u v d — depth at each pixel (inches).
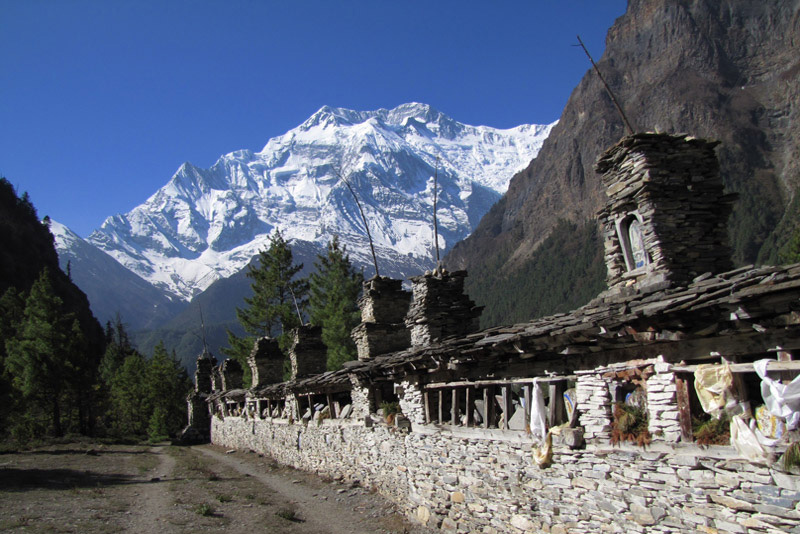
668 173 440.5
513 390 498.0
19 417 1644.9
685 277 423.2
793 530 277.0
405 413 644.1
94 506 697.6
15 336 2114.9
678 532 325.7
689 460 323.0
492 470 483.8
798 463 275.3
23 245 4170.8
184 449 1680.6
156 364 2479.1
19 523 589.0
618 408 371.2
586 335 370.9
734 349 318.3
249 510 691.4
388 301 870.4
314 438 973.2
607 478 371.9
